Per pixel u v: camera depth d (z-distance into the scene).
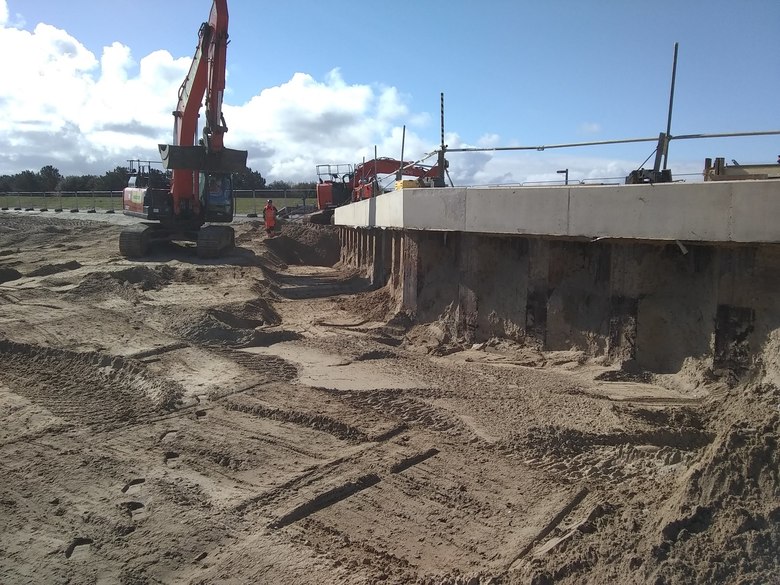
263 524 5.04
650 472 5.68
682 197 7.34
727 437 4.67
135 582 4.40
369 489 5.61
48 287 14.35
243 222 36.03
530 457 6.13
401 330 11.63
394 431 6.80
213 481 5.78
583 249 9.25
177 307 12.46
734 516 4.17
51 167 80.44
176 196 21.81
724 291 7.32
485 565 4.49
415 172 20.41
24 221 36.25
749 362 7.12
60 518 5.22
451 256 11.45
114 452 6.42
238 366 9.24
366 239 21.11
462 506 5.31
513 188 9.42
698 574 3.90
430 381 8.47
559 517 5.04
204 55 19.14
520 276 10.06
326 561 4.54
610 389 7.81
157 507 5.33
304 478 5.77
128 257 21.03
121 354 9.37
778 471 4.37
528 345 9.81
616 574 4.10
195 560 4.62
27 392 8.19
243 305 12.98
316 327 12.47
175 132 21.95
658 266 8.26
